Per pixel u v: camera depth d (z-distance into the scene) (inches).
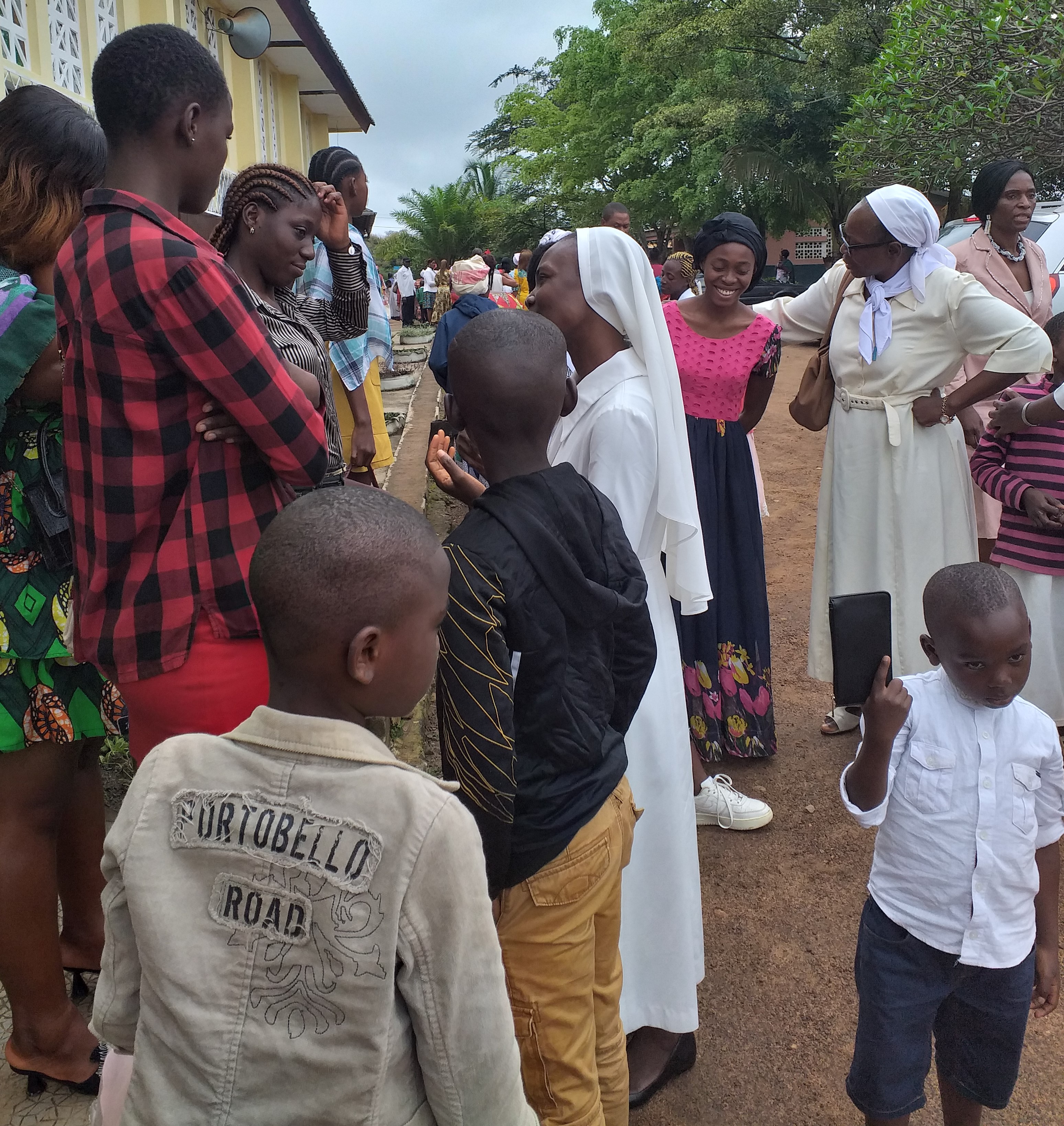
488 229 1526.8
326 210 131.2
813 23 866.8
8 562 81.3
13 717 82.1
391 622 49.1
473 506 72.3
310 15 367.2
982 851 77.5
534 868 70.1
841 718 166.7
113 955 50.3
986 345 141.1
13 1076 91.0
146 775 49.3
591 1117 72.9
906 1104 82.0
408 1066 48.9
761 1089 99.1
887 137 317.7
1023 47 285.6
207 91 72.7
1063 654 147.0
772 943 119.0
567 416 94.7
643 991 94.7
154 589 71.5
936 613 77.8
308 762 47.7
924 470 148.7
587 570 72.1
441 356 186.1
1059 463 140.0
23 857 83.4
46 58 202.5
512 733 66.4
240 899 47.0
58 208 81.3
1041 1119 95.3
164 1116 47.6
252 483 74.8
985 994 80.5
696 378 142.9
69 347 70.7
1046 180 366.9
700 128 940.0
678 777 93.8
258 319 81.2
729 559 148.3
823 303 161.5
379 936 45.6
